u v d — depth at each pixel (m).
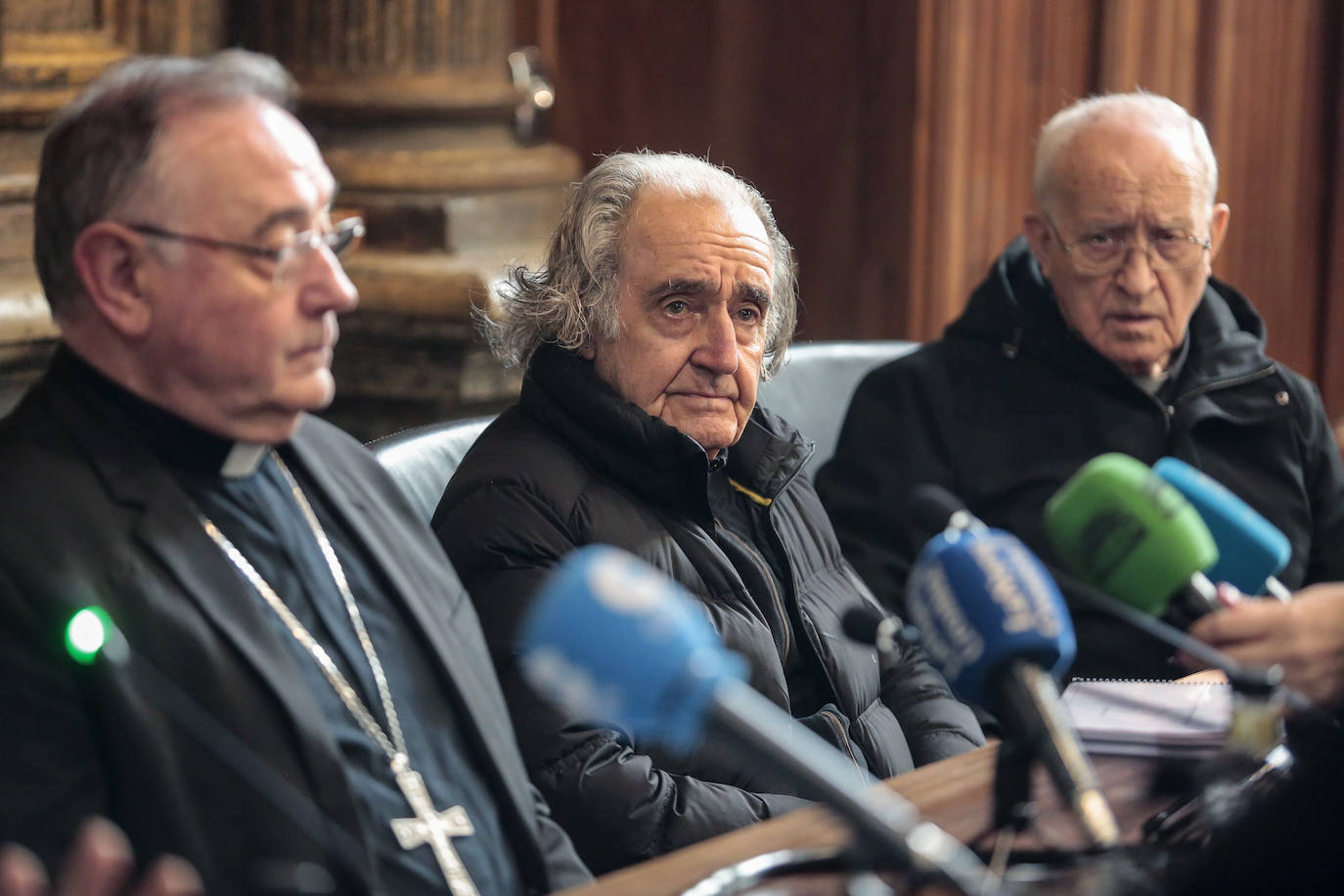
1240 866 3.33
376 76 9.13
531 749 4.64
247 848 3.45
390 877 3.74
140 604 3.46
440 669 4.11
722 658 2.27
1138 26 11.02
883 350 8.45
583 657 2.20
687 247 5.27
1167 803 3.70
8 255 7.65
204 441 3.83
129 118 3.65
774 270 5.90
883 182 10.73
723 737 2.24
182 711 3.44
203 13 8.77
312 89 9.13
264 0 9.17
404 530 4.34
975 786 3.71
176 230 3.63
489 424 5.85
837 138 10.85
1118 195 6.84
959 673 2.83
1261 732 3.85
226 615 3.57
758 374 5.61
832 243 10.97
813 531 5.88
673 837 4.62
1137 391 7.01
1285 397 7.13
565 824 4.61
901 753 5.61
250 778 3.47
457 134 9.33
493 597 4.90
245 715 3.51
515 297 5.54
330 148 9.19
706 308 5.33
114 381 3.73
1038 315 7.22
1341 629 3.64
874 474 7.17
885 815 2.28
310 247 3.76
